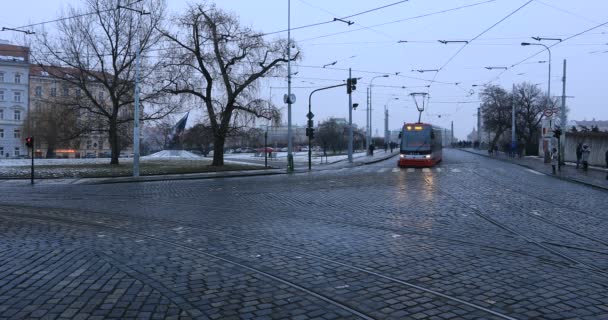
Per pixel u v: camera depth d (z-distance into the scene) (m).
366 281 6.68
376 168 38.94
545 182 24.92
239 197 18.33
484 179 26.56
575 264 7.66
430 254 8.34
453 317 5.26
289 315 5.35
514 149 60.44
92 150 101.88
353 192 19.66
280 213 13.70
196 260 7.95
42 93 97.31
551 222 11.91
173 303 5.74
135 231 10.77
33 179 28.14
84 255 8.27
